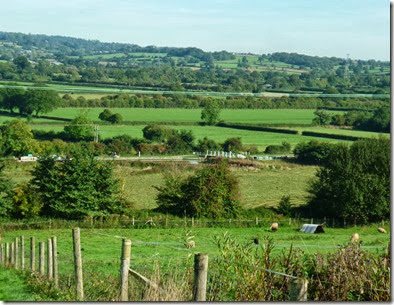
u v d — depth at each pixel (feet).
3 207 204.13
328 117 524.11
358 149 234.99
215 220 209.87
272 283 46.26
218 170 218.79
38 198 207.62
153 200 240.12
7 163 314.35
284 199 229.04
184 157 379.14
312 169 344.49
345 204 222.89
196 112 608.19
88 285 63.98
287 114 595.06
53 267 72.69
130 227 198.80
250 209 223.10
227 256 49.03
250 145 433.48
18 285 75.97
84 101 599.57
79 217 207.31
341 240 174.81
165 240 169.17
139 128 503.20
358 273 46.06
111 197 211.61
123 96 643.86
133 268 63.05
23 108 520.01
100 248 157.69
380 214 223.92
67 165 211.82
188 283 47.16
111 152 393.29
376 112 510.17
